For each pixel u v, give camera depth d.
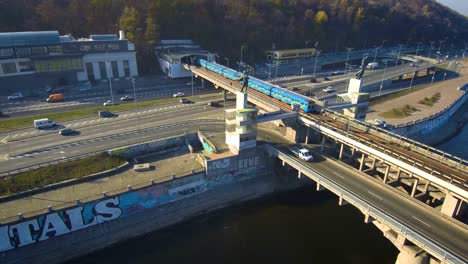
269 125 100.44
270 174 86.50
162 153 86.56
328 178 69.19
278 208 76.69
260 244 64.94
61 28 169.50
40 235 61.09
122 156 81.94
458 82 177.38
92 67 148.12
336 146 87.38
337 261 60.53
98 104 119.06
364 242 65.44
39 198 65.06
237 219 72.88
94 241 64.75
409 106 131.75
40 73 136.12
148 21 174.00
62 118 101.94
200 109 114.31
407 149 71.69
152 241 66.38
